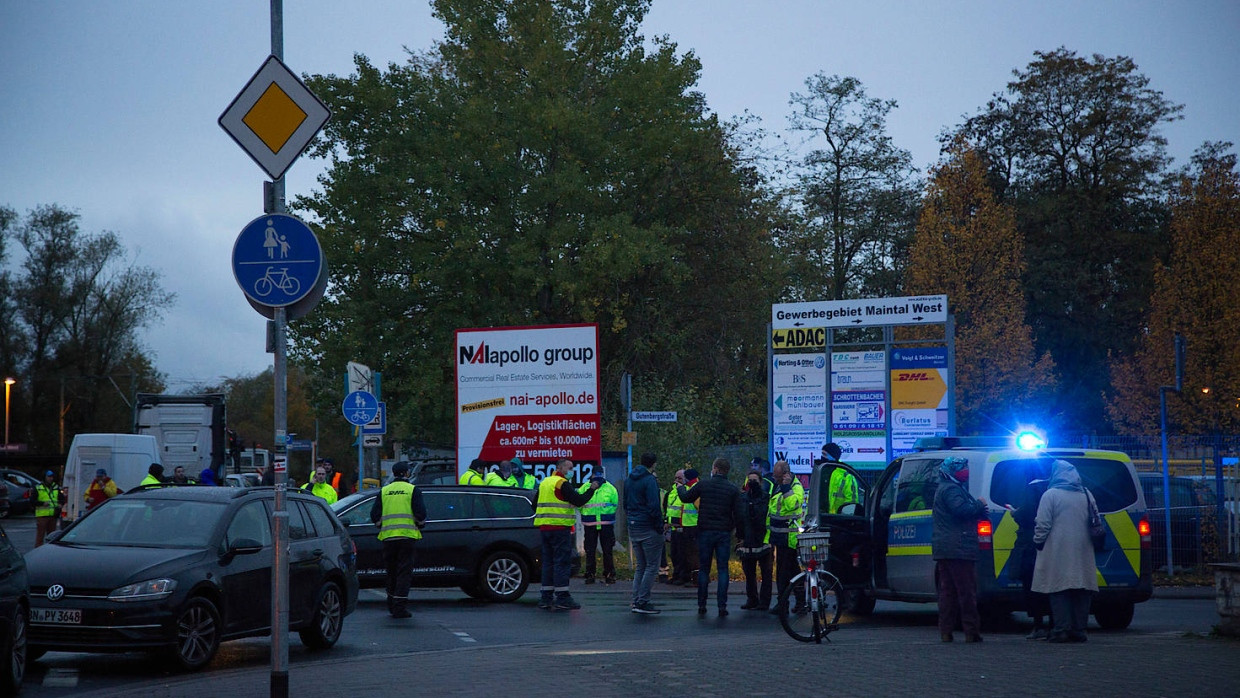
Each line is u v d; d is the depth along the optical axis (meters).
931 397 25.77
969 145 45.62
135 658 12.98
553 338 26.16
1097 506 14.68
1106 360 57.34
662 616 17.08
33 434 76.00
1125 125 58.19
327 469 24.80
